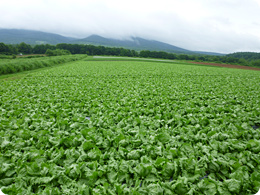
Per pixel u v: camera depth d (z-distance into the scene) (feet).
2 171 14.56
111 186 13.98
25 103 32.19
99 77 69.15
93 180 14.26
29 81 57.16
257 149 18.40
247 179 14.28
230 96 43.34
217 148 18.66
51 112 26.91
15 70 85.97
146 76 74.95
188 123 25.00
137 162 16.12
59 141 19.12
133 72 87.35
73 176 14.47
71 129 22.82
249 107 33.01
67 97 37.93
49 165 14.98
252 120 27.71
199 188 13.52
